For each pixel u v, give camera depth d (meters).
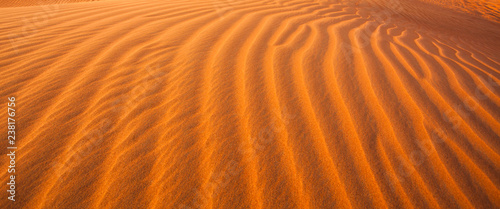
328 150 1.68
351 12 4.68
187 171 1.57
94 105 2.04
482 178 1.51
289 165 1.60
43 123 1.87
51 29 3.45
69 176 1.53
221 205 1.41
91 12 4.19
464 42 4.59
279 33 3.29
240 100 2.09
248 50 2.84
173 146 1.71
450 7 10.49
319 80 2.32
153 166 1.60
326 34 3.30
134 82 2.31
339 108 2.00
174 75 2.41
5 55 2.75
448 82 2.35
